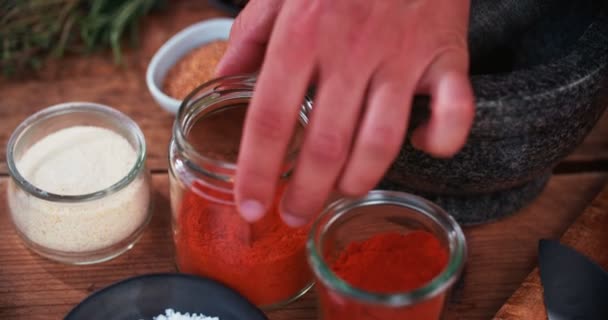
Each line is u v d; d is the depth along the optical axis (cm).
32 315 52
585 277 50
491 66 56
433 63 43
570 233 54
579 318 49
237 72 52
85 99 63
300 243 50
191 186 48
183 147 48
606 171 59
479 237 55
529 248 55
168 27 69
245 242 49
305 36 43
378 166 42
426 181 52
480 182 51
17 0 67
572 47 50
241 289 51
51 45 67
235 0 69
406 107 42
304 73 42
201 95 50
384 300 44
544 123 48
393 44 43
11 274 54
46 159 54
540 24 54
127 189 53
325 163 42
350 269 47
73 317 48
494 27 52
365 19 43
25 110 62
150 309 50
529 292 51
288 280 51
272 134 42
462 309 52
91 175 54
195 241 50
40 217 52
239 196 43
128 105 63
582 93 48
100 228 53
